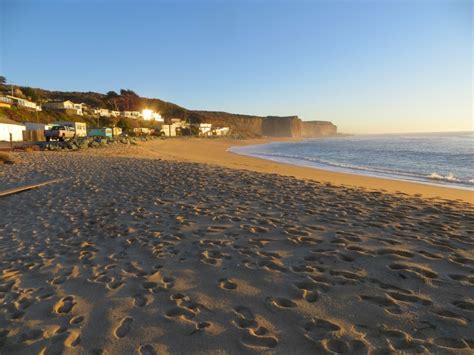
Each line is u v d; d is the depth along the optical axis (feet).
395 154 106.93
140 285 10.96
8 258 14.25
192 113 549.95
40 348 7.76
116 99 431.02
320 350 7.19
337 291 9.91
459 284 10.11
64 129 114.21
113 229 17.67
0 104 172.96
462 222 17.46
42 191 29.27
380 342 7.38
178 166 46.19
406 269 11.28
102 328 8.50
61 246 15.48
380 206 21.50
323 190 27.81
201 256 13.28
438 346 7.16
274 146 221.25
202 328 8.27
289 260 12.50
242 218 18.70
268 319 8.56
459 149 129.39
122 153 83.35
